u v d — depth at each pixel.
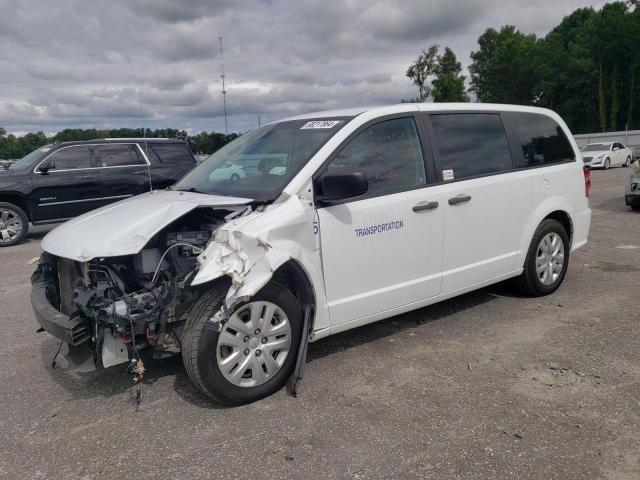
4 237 10.45
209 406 3.46
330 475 2.69
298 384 3.69
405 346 4.29
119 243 3.28
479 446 2.88
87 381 3.93
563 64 61.59
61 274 3.95
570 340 4.27
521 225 5.02
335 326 3.83
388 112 4.19
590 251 7.56
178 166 11.60
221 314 3.21
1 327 5.25
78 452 3.00
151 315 3.19
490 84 67.56
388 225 3.98
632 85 56.34
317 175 3.70
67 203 10.70
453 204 4.38
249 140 4.64
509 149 4.99
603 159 26.95
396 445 2.92
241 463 2.82
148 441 3.08
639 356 3.92
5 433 3.24
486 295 5.54
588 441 2.88
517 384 3.56
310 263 3.58
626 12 58.50
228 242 3.18
